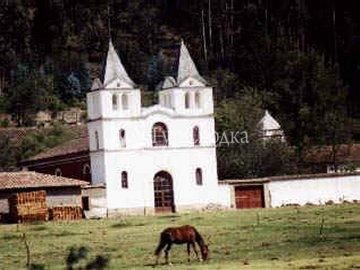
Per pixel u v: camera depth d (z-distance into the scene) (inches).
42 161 6254.9
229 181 5787.4
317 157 7632.9
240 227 3833.7
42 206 4963.1
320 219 4055.1
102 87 5546.3
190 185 5733.3
